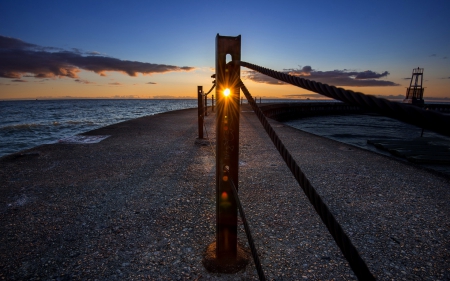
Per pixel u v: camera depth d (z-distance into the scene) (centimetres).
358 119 4478
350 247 61
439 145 880
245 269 203
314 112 5562
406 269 207
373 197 348
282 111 4159
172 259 217
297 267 208
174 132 920
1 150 1236
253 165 498
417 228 269
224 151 177
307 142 757
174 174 438
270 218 288
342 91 59
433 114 38
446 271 204
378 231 263
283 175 437
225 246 201
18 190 366
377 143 923
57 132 1853
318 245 238
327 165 507
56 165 491
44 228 264
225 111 170
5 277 195
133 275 198
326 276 198
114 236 251
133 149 632
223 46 164
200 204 321
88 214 295
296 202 329
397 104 44
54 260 215
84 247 233
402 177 434
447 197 350
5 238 246
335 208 315
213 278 195
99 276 197
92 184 391
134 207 313
